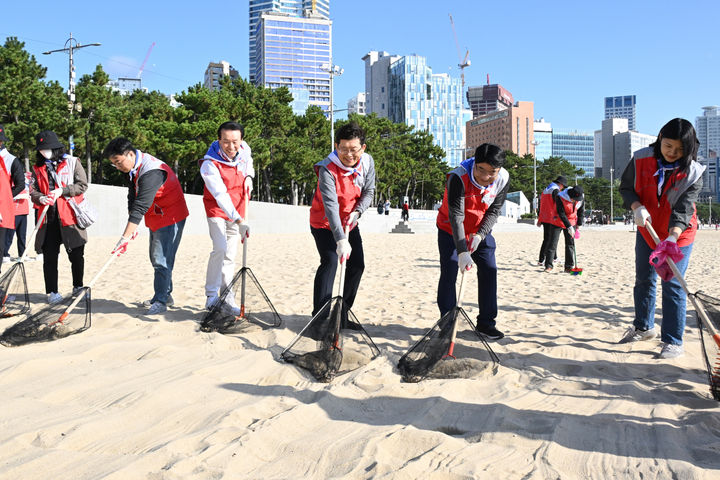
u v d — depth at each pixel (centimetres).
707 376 357
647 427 277
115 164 499
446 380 349
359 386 340
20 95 2438
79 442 251
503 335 468
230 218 501
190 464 229
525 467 235
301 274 919
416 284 823
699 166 388
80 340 429
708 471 228
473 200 436
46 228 557
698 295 364
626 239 2511
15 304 567
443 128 17862
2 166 511
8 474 217
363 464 233
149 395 304
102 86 2962
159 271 540
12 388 320
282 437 261
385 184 5075
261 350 411
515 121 14725
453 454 242
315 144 4141
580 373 375
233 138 500
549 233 1011
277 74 19338
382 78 18988
